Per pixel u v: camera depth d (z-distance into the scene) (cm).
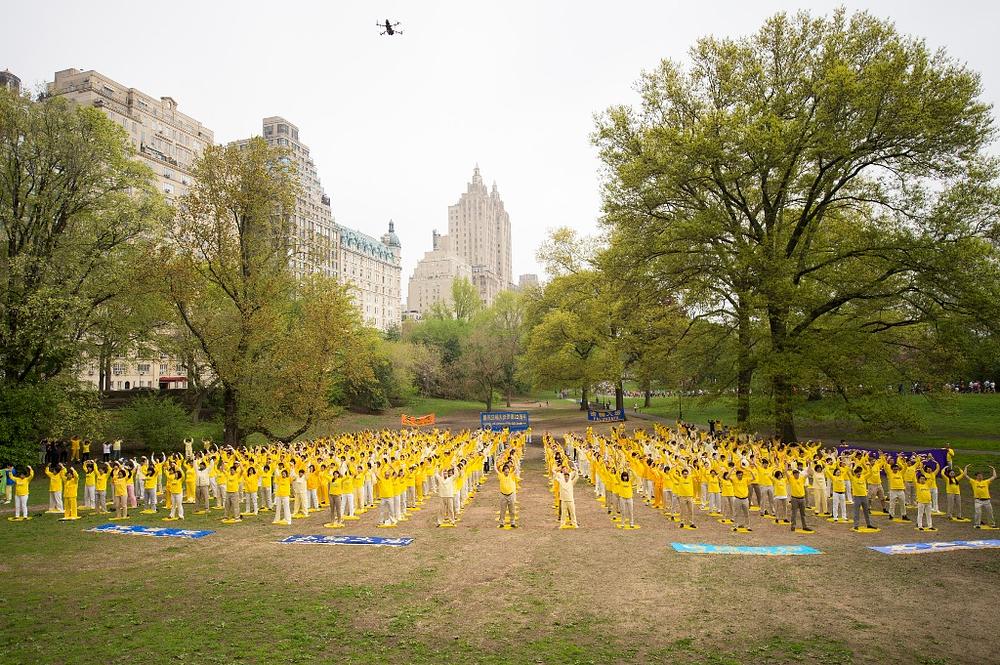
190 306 3444
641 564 1299
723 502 1786
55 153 3134
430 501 2162
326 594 1126
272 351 3403
